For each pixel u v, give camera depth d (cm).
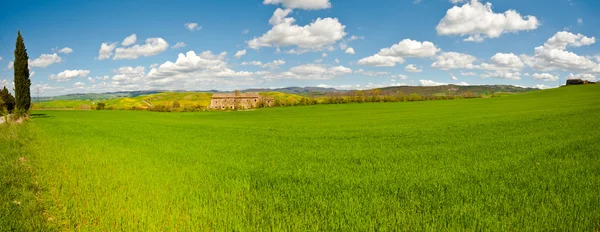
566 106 5131
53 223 793
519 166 1328
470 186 1047
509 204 854
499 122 3212
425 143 2127
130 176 1240
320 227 754
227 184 1149
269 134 3058
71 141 2386
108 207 869
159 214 820
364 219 788
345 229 736
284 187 1098
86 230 739
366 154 1769
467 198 922
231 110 11488
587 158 1406
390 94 13638
